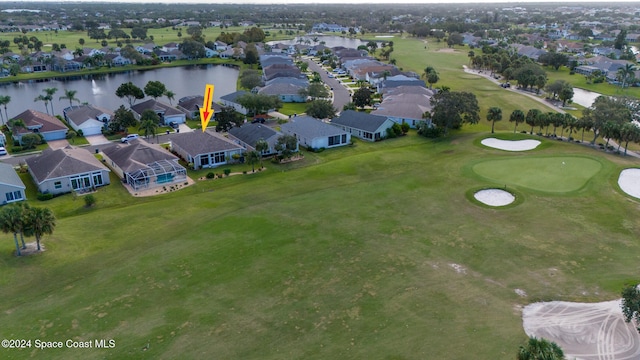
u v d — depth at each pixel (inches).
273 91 5123.0
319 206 2288.4
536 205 2288.4
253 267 1721.2
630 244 1920.5
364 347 1298.0
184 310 1464.1
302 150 3366.1
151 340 1320.1
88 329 1369.3
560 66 7293.3
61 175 2527.1
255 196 2439.7
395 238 1962.4
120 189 2620.6
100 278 1647.4
